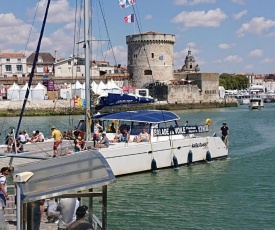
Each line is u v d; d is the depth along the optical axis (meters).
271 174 25.55
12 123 71.06
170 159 26.75
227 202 19.66
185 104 118.75
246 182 23.52
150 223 16.78
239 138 47.03
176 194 21.06
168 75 120.69
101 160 9.96
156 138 26.89
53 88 98.12
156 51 118.50
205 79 125.50
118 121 28.84
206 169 27.00
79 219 8.69
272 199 20.03
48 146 25.64
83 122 28.86
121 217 17.45
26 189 8.80
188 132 28.52
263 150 36.03
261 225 16.48
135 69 119.44
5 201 13.06
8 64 125.81
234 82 197.62
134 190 21.75
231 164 28.83
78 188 8.69
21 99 90.75
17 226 8.66
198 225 16.55
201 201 19.84
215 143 29.94
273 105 156.38
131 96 30.14
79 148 23.33
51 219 12.34
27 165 10.32
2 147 25.69
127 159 24.47
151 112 28.02
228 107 130.25
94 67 119.44
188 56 178.50
